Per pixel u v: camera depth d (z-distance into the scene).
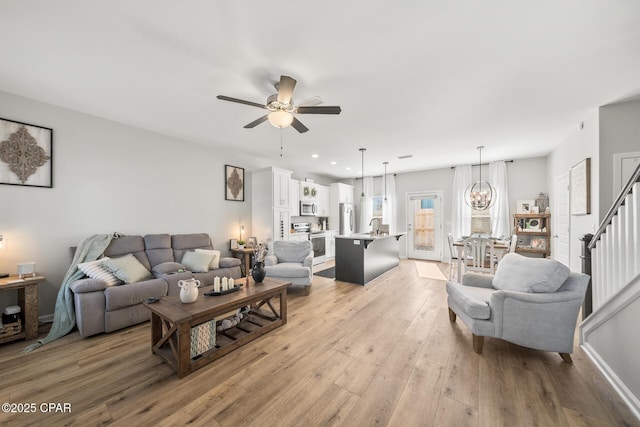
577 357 2.12
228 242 5.02
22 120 2.80
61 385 1.79
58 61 2.15
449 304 2.82
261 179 5.36
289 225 5.64
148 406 1.59
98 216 3.36
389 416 1.51
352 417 1.51
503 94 2.72
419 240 7.14
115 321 2.62
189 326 1.93
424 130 3.82
